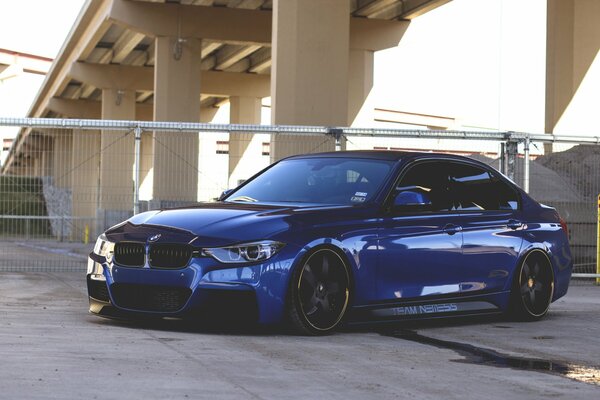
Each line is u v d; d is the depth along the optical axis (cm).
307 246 673
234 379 491
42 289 1080
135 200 1323
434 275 755
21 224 1950
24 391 439
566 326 812
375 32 4338
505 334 743
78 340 614
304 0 2367
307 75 2369
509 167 1385
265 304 656
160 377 488
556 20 3306
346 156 797
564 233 885
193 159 3128
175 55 4294
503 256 812
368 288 709
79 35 5406
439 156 803
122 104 5803
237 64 5881
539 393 486
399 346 647
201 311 652
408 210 746
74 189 1781
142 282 670
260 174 814
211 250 654
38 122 1305
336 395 461
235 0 4262
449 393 478
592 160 2058
